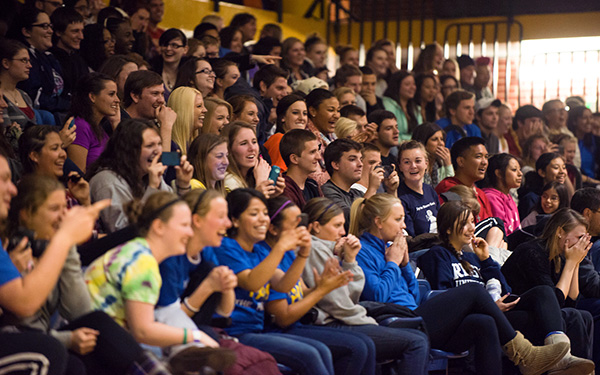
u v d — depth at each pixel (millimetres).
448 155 10898
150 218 5102
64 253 4598
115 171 6500
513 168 10719
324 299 6590
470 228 7969
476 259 8195
